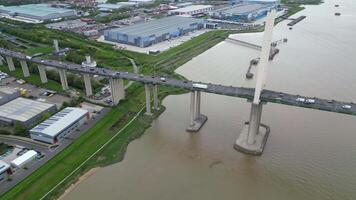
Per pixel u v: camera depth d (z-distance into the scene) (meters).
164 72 195.25
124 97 156.75
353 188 95.88
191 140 123.81
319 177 100.94
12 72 196.75
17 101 149.62
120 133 128.12
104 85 174.50
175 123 137.25
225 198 93.69
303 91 169.00
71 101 151.50
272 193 95.19
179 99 160.88
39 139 121.38
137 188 98.62
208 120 138.12
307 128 129.25
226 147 118.31
